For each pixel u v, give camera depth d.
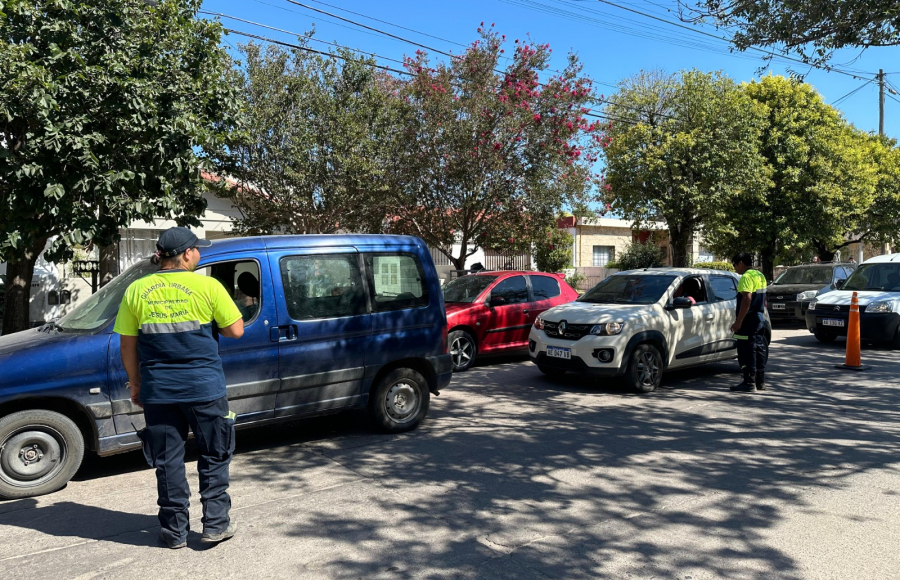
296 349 5.81
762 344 8.62
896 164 27.70
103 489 5.05
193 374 3.75
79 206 7.72
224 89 9.15
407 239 6.78
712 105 19.42
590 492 4.89
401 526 4.26
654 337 8.58
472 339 10.35
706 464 5.55
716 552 3.87
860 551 3.89
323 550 3.91
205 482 3.96
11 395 4.68
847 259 38.91
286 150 12.24
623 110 21.25
